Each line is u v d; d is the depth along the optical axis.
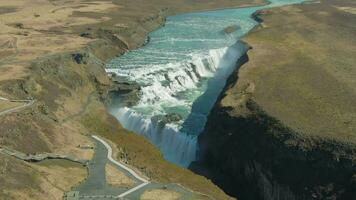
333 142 103.12
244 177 112.81
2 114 113.69
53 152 108.62
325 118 115.06
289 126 110.69
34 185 90.56
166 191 96.00
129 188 96.00
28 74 139.75
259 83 139.38
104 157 109.94
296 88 135.00
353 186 95.81
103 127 134.38
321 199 98.00
